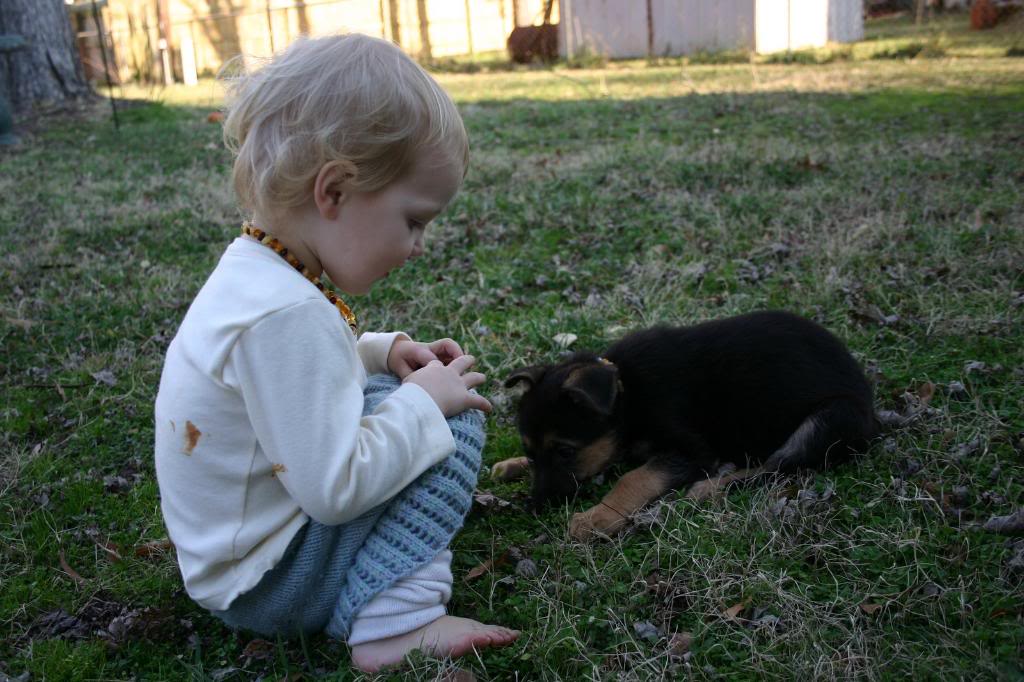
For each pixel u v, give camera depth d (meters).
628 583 1.16
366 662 1.05
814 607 1.09
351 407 1.01
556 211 2.48
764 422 1.36
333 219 1.01
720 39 6.69
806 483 1.29
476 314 1.86
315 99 0.99
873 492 1.26
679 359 1.40
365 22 8.30
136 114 5.00
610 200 2.53
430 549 1.05
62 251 2.39
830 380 1.35
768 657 1.04
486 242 2.32
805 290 1.81
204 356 1.00
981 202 2.24
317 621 1.08
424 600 1.05
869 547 1.17
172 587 1.20
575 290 1.96
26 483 1.39
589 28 7.15
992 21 6.75
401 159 1.00
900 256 1.91
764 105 4.04
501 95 5.11
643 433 1.39
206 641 1.13
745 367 1.38
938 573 1.12
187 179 3.23
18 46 4.34
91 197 2.97
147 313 1.93
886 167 2.66
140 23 8.06
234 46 8.48
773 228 2.19
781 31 6.52
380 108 0.99
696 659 1.06
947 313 1.64
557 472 1.34
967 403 1.41
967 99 3.85
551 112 4.24
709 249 2.12
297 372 0.99
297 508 1.03
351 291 1.05
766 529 1.20
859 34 6.70
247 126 1.02
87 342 1.82
